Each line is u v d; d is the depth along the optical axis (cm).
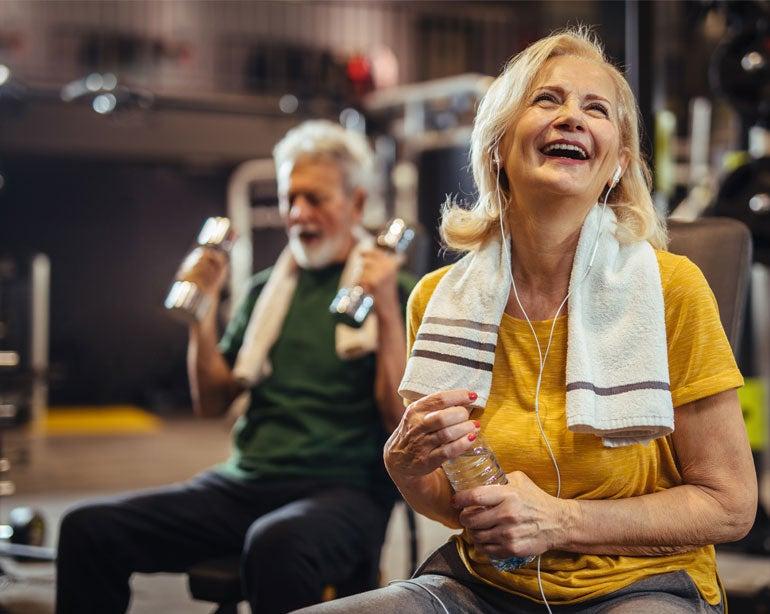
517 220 151
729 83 369
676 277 144
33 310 593
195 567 207
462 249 158
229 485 222
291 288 239
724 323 164
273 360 232
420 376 148
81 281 1059
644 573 141
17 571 353
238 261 747
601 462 141
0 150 861
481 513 135
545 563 142
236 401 242
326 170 239
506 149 151
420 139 607
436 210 593
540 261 148
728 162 363
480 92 588
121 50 881
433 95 603
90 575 212
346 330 224
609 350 141
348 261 238
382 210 623
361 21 905
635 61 289
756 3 364
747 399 386
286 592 194
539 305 149
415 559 266
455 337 148
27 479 553
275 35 899
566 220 146
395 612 140
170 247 1081
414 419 139
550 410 144
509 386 147
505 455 144
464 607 145
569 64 149
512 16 902
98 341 1063
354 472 221
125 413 973
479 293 149
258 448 225
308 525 198
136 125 869
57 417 921
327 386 226
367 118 625
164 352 1080
